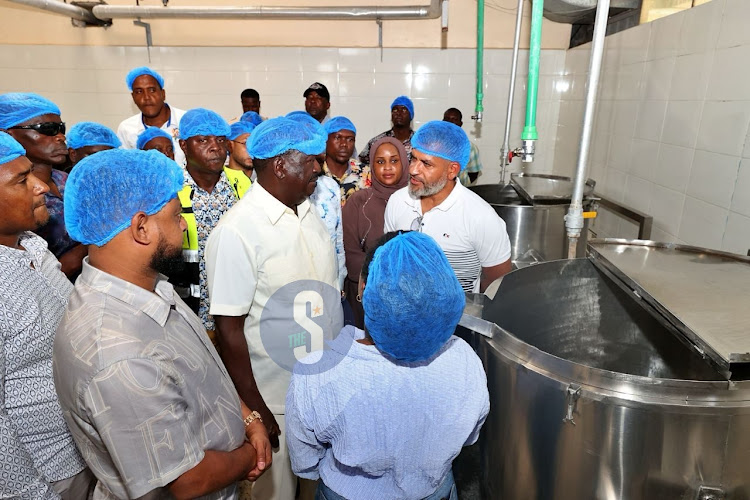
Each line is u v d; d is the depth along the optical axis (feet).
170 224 2.53
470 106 12.55
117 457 2.20
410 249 2.27
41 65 12.50
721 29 5.88
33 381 2.87
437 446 2.44
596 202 7.48
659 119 7.37
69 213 2.31
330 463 2.70
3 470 2.41
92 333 2.21
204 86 12.64
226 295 3.75
